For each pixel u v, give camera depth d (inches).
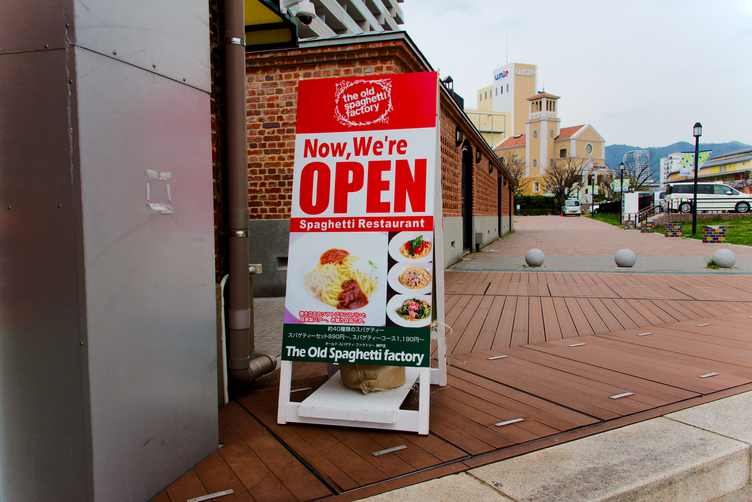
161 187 83.6
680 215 1038.4
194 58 93.0
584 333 193.0
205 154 97.0
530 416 111.1
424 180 110.4
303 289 113.0
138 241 78.0
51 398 70.1
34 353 70.4
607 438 99.4
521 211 2452.0
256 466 91.3
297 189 116.6
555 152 3166.8
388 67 266.5
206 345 96.4
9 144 69.5
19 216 69.7
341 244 112.4
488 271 390.0
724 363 150.3
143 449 78.9
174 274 87.0
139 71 78.2
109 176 72.0
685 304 248.1
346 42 266.7
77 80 66.4
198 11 94.6
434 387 132.0
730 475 93.5
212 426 97.8
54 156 67.6
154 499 80.7
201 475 88.5
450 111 400.5
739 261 421.7
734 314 222.8
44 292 69.2
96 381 69.4
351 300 110.1
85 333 67.9
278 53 274.4
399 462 91.0
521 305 251.8
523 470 87.0
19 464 72.6
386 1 2202.3
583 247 616.1
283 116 280.4
